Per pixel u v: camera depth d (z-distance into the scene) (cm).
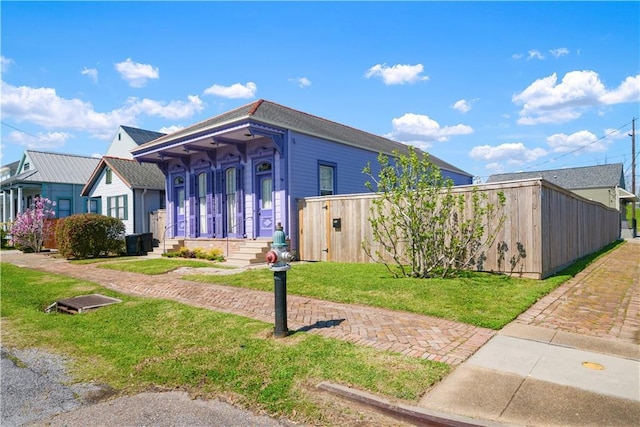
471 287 788
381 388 396
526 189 877
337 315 658
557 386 392
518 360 457
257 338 557
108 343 584
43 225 2172
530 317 625
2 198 3291
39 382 464
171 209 1831
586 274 1025
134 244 1762
